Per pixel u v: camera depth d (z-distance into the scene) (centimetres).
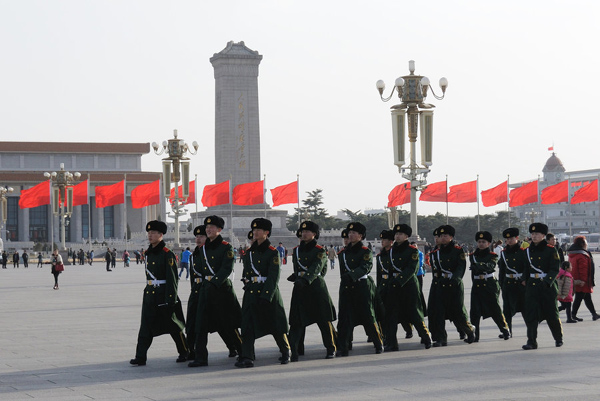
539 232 2327
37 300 4591
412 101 5925
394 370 1980
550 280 2314
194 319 2153
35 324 3216
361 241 2286
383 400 1612
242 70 15475
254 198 10181
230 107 15425
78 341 2645
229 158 15425
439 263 2434
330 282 6269
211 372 2002
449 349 2355
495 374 1894
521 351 2280
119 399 1670
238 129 15462
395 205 8931
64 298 4734
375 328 2266
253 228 2123
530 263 2347
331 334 2205
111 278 7450
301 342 2264
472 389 1711
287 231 16862
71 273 8825
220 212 16475
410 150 6062
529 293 2338
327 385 1792
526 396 1630
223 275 2094
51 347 2502
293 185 9994
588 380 1795
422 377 1870
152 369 2059
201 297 2112
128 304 4206
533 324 2328
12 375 1980
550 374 1881
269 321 2089
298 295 2183
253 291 2092
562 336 2383
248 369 2039
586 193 9862
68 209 12012
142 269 10012
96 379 1914
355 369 2008
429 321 2448
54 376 1959
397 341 2402
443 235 2417
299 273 2184
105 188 11488
